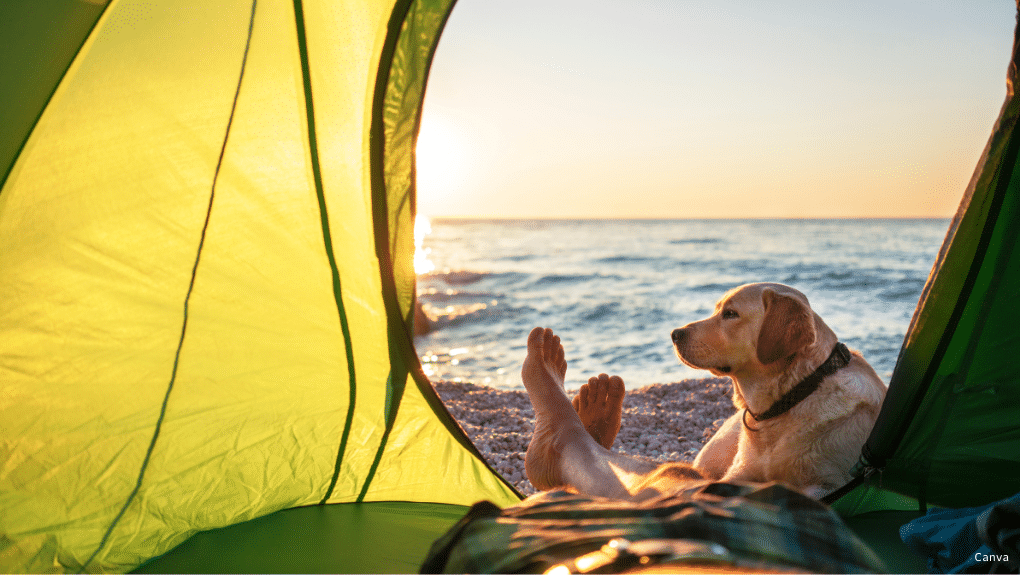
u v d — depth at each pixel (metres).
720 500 0.73
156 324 1.12
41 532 1.00
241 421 1.21
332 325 1.27
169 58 1.10
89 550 1.03
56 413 1.04
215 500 1.18
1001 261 1.13
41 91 1.00
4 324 1.00
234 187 1.17
